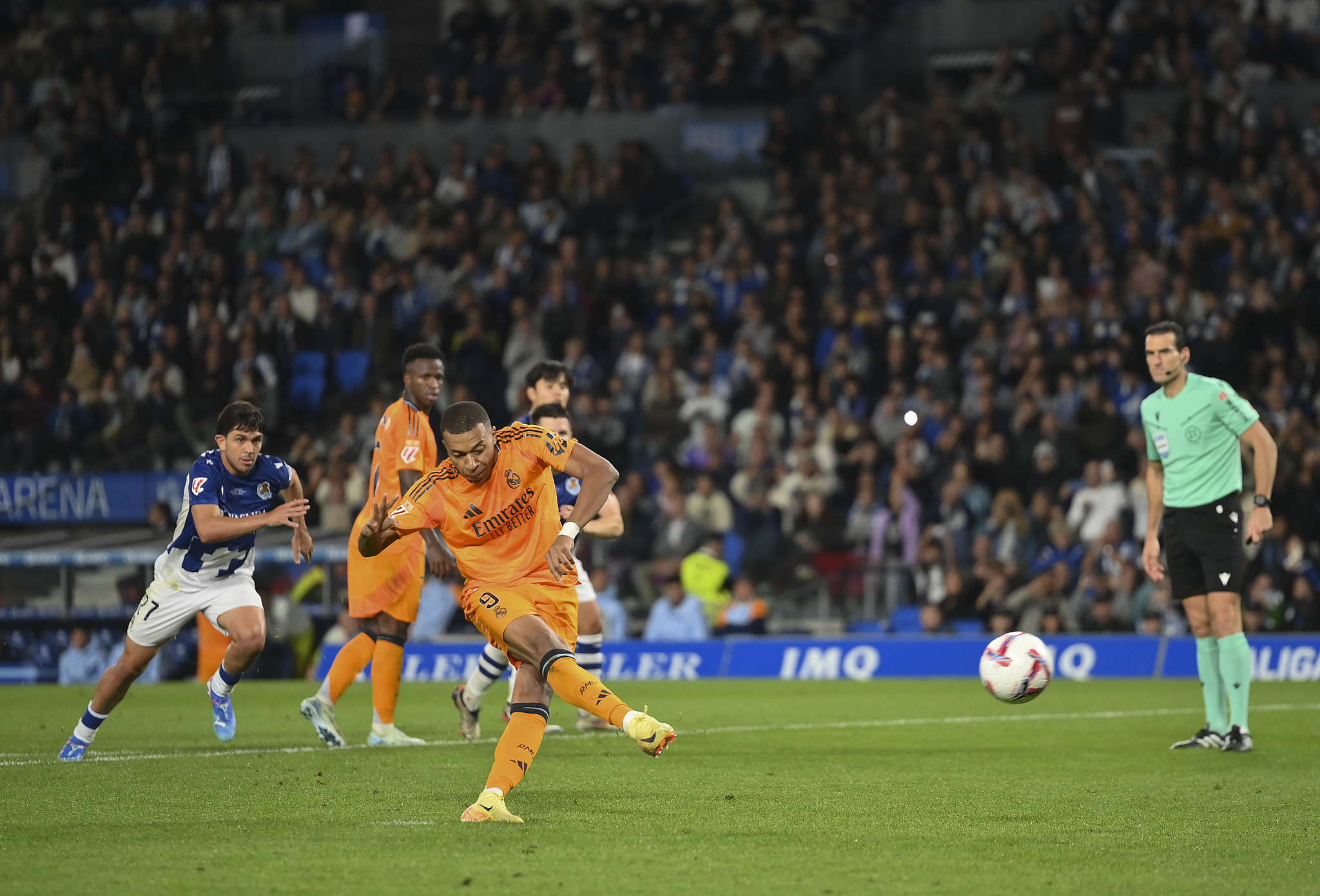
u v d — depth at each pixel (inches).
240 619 1129.4
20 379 3196.4
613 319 3088.1
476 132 3560.5
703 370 2832.2
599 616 1344.7
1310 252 2844.5
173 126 3678.6
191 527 1109.7
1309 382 2608.3
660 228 3388.3
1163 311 2763.3
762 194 3422.7
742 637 2299.5
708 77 3619.6
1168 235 2957.7
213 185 3550.7
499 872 682.2
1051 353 2687.0
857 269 3026.6
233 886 652.7
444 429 847.1
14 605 2425.0
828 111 3432.6
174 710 1601.9
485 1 3912.4
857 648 2159.2
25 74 3826.3
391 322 3058.6
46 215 3489.2
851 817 841.5
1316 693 1739.7
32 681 2263.8
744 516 2593.5
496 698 1781.5
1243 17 3376.0
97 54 3826.3
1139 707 1579.7
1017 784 981.2
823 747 1208.2
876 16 3722.9
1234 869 701.9
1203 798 920.3
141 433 2972.4
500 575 870.4
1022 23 3563.0
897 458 2568.9
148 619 1115.9
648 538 2549.2
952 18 3622.0
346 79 3794.3
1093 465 2415.1
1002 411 2662.4
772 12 3720.5
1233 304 2765.7
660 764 1093.8
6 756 1146.7
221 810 861.8
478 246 3270.2
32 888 651.5
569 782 989.8
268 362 3024.1
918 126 3380.9
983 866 705.6
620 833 787.4
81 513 2723.9
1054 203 3053.6
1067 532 2327.8
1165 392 1230.3
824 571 2472.9
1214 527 1200.2
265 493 1126.4
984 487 2474.2
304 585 2327.8
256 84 3823.8
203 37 3848.4
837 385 2755.9
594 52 3681.1
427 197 3398.1
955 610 2285.9
